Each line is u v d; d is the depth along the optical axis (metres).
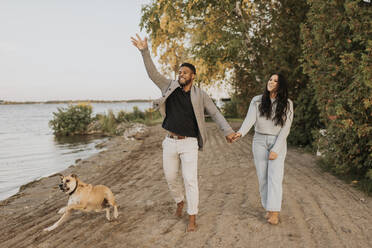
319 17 5.20
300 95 8.36
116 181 6.08
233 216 3.49
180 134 3.04
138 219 3.58
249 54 10.22
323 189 4.49
